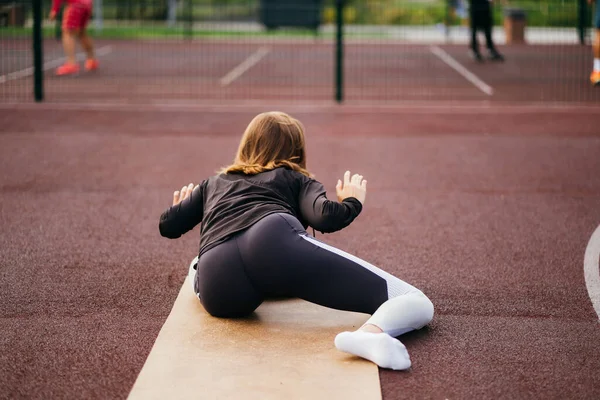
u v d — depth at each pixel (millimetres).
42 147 8609
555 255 5398
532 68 16062
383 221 6160
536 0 26766
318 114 10656
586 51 19328
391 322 3891
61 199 6707
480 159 8195
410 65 16703
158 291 4719
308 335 4070
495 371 3729
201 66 16391
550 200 6750
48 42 20719
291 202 4172
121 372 3703
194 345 3943
